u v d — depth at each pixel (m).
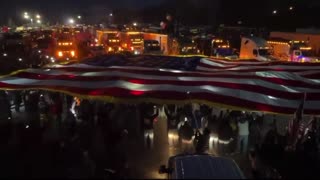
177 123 10.53
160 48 35.09
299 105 7.93
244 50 31.84
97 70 9.95
